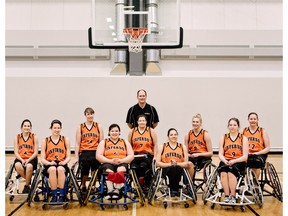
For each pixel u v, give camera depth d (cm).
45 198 465
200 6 1050
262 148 518
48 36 1041
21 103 1049
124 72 1045
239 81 1048
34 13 1052
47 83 1049
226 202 450
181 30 693
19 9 1054
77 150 516
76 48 1042
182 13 1049
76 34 1040
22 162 495
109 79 1046
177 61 1059
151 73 1042
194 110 1049
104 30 737
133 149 518
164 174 471
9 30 1039
